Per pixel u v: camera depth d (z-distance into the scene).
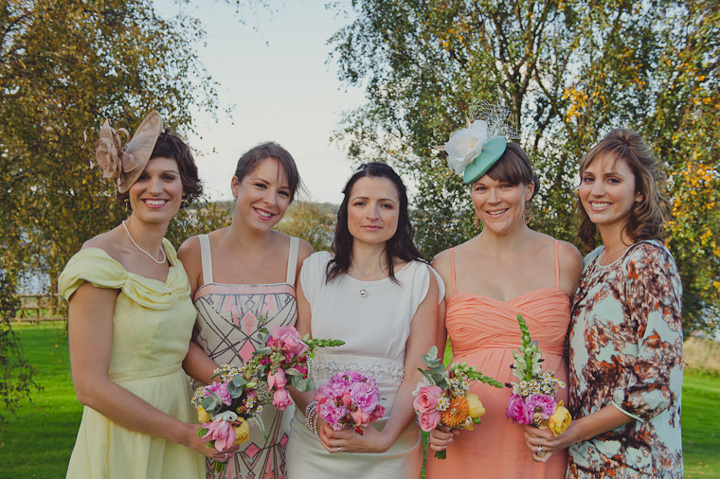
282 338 2.18
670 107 7.50
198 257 2.75
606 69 7.26
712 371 12.84
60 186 6.29
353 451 2.27
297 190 2.83
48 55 6.16
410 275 2.62
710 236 6.89
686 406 10.41
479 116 2.89
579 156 7.49
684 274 7.88
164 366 2.34
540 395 2.20
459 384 2.25
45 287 7.22
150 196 2.33
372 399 2.16
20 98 6.13
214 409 2.14
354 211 2.55
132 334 2.23
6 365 7.01
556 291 2.62
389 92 10.45
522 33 8.25
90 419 2.24
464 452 2.55
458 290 2.72
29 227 6.62
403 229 2.68
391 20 9.95
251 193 2.63
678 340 2.17
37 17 6.01
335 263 2.67
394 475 2.48
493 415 2.51
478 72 7.77
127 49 6.60
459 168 2.66
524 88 8.60
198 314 2.65
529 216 2.91
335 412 2.14
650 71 8.07
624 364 2.26
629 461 2.21
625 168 2.37
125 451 2.21
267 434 2.66
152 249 2.44
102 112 6.65
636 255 2.28
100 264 2.17
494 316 2.57
